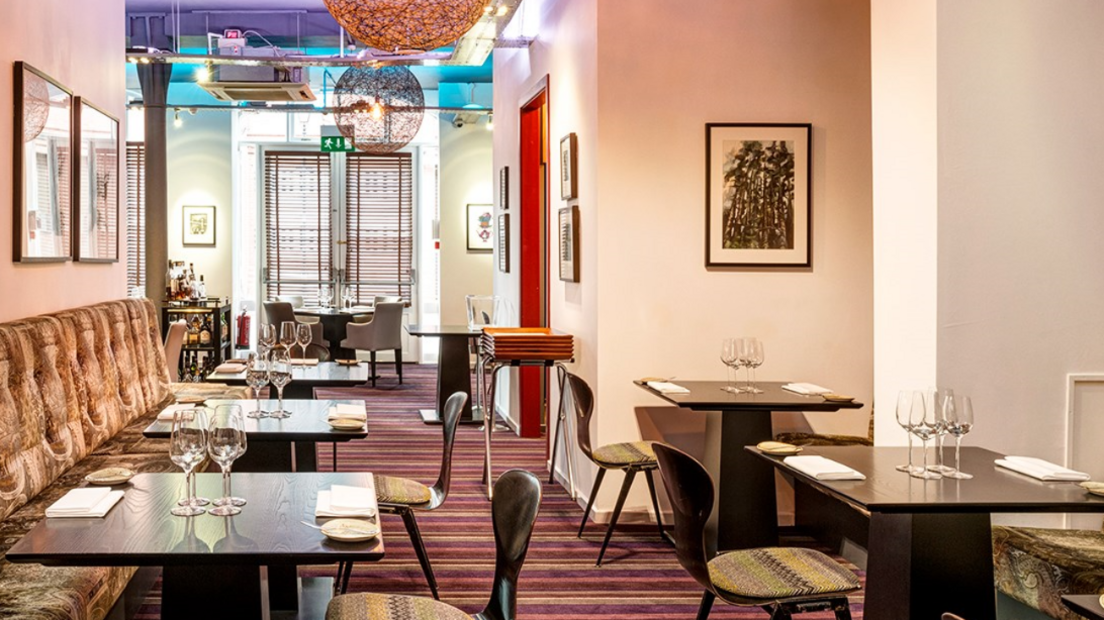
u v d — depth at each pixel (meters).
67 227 6.02
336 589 4.69
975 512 2.95
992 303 4.19
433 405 11.09
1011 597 3.90
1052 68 4.21
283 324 5.95
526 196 8.88
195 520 2.81
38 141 5.43
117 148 7.30
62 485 4.48
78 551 2.50
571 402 6.78
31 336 4.64
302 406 5.07
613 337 5.99
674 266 6.02
